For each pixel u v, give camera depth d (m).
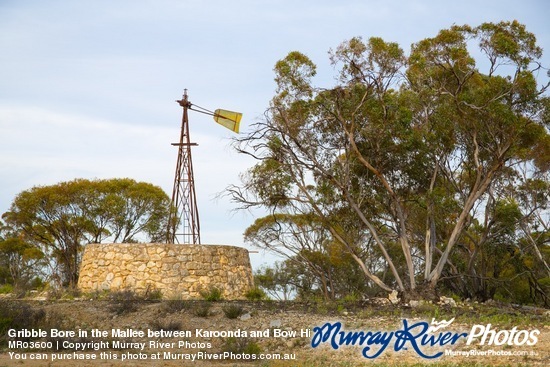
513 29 32.50
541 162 42.47
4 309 26.58
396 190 35.25
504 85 32.19
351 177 35.22
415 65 33.88
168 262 35.69
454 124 34.03
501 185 42.19
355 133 33.84
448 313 28.95
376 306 30.59
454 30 34.22
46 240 52.09
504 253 42.47
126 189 51.84
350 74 31.80
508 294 44.94
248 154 32.50
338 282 49.56
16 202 50.59
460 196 38.75
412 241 42.09
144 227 52.00
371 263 48.00
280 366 21.05
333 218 35.94
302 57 32.44
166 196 52.62
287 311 29.00
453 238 32.59
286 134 32.34
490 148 34.31
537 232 44.00
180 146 37.69
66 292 35.03
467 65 33.62
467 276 37.88
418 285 32.16
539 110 32.56
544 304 43.00
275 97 32.56
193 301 30.38
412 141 32.69
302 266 49.00
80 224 50.75
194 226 37.78
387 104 32.09
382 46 31.48
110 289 35.66
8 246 57.66
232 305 28.86
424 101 34.69
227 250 37.53
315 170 33.31
